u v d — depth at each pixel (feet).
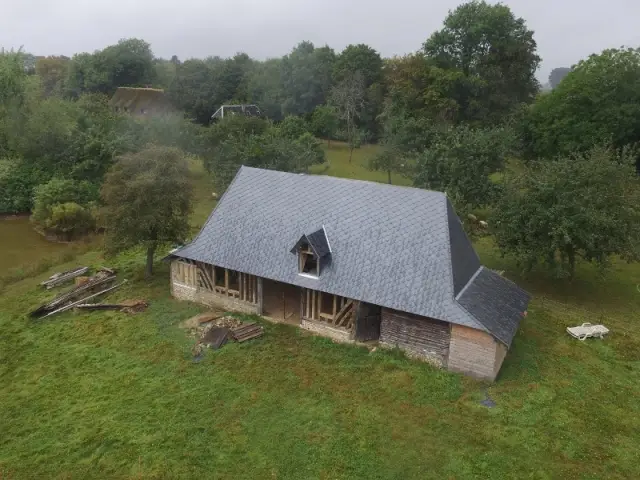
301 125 273.13
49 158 203.41
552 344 96.84
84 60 383.24
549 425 74.02
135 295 115.96
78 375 86.38
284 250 100.12
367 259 93.45
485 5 279.49
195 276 110.01
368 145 299.99
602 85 199.00
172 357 90.68
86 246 151.84
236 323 100.32
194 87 349.00
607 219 106.32
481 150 147.74
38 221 171.22
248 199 108.99
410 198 95.86
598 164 113.91
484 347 82.69
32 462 67.56
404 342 90.53
